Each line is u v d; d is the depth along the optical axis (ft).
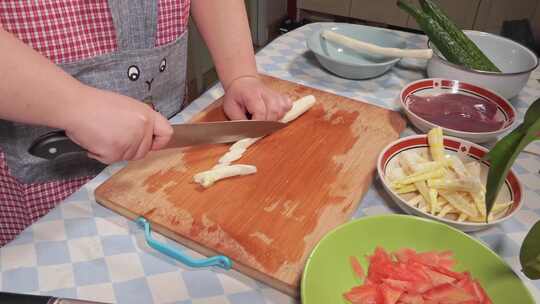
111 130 1.94
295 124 2.79
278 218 2.10
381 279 1.78
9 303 1.33
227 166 2.32
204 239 1.97
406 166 2.30
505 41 3.30
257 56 3.62
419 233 1.91
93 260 1.89
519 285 1.66
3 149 2.47
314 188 2.28
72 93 1.86
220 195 2.21
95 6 2.44
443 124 2.69
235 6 2.97
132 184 2.25
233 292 1.82
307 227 2.06
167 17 2.78
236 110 2.78
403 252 1.87
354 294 1.73
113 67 2.62
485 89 2.87
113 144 1.97
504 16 7.13
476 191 2.08
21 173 2.55
